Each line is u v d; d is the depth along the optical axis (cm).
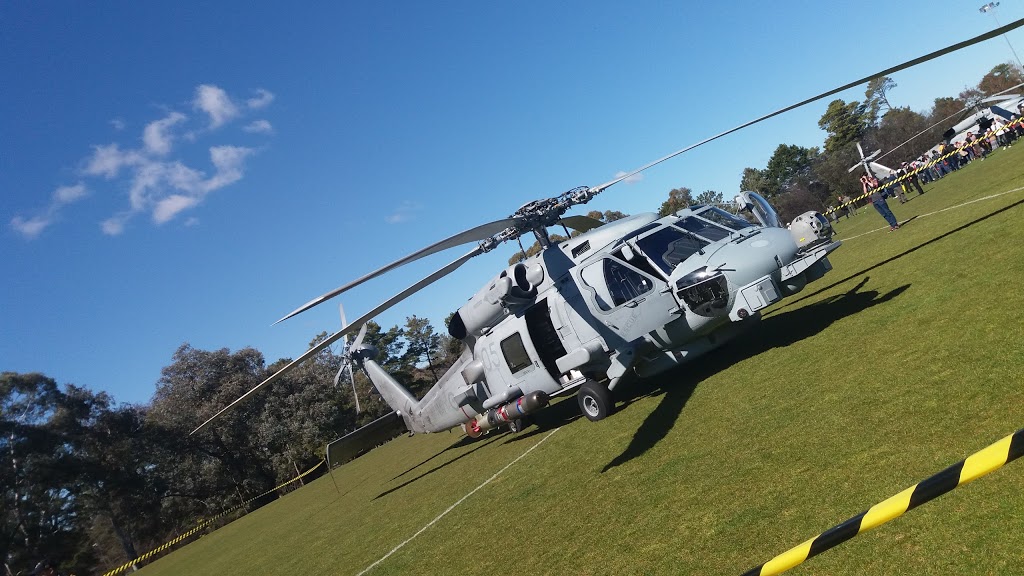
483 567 613
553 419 1377
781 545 394
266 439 4981
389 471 1973
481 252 1062
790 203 5353
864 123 8650
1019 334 551
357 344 1758
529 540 630
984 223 1123
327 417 5341
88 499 4159
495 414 1249
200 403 5103
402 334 7969
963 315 678
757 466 543
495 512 798
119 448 4397
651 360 1067
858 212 3734
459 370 1412
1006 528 318
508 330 1198
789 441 564
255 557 1410
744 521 453
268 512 2664
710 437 683
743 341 1141
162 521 4609
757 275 913
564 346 1115
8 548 3738
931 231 1355
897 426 489
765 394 741
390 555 831
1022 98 3559
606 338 1055
